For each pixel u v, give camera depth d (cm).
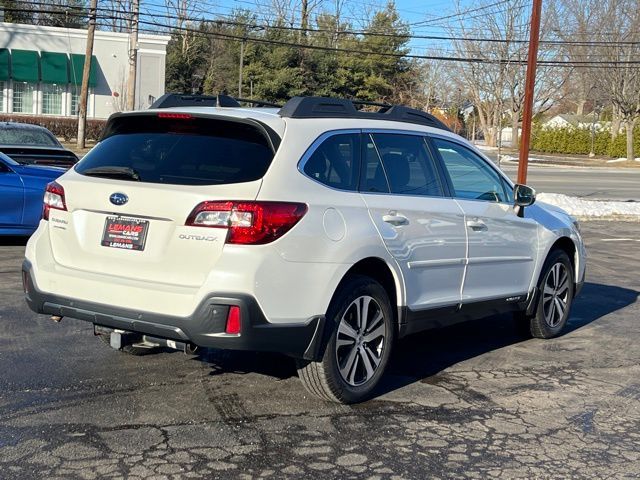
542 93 6419
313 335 475
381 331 531
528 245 672
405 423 493
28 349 611
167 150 494
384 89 6556
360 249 497
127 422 471
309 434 466
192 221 452
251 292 443
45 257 512
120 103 4297
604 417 521
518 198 650
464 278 599
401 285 535
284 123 488
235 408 504
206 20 5062
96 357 598
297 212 462
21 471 400
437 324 584
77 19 5703
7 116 4091
